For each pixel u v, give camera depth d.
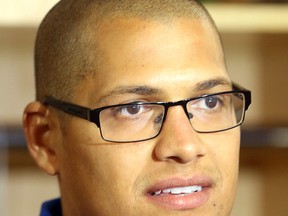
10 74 2.31
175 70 1.42
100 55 1.46
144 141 1.42
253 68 2.38
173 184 1.40
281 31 2.00
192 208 1.42
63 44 1.54
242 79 2.38
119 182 1.42
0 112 2.32
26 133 1.63
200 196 1.43
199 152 1.40
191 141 1.38
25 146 2.26
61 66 1.54
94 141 1.44
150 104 1.41
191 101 1.43
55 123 1.56
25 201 2.32
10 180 2.31
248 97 1.53
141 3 1.50
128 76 1.42
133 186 1.42
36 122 1.61
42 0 1.96
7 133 2.25
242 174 2.38
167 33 1.46
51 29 1.60
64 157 1.54
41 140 1.61
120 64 1.43
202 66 1.45
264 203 2.40
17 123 2.32
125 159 1.42
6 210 2.30
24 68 2.31
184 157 1.38
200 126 1.45
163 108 1.40
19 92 2.32
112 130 1.43
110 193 1.44
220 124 1.48
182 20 1.49
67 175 1.55
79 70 1.49
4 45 2.30
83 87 1.48
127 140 1.42
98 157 1.44
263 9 1.94
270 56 2.38
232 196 1.51
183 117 1.40
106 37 1.46
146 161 1.42
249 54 2.37
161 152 1.39
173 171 1.40
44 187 2.33
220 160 1.47
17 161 2.31
